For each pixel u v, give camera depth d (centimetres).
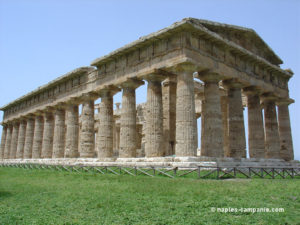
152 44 3181
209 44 3125
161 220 1118
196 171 2438
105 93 3772
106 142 3631
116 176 2400
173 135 3662
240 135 3312
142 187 1761
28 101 5709
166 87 3800
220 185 1780
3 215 1248
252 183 1870
